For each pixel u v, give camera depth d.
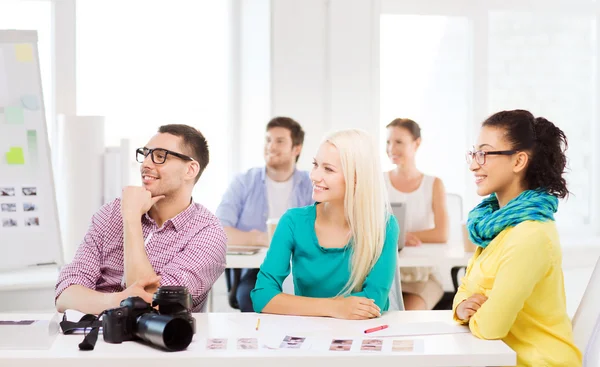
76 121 4.25
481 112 5.24
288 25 5.05
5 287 3.81
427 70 5.28
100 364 1.86
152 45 5.07
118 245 2.64
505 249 2.09
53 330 2.02
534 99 5.22
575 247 4.83
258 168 4.34
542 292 2.11
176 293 2.01
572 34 5.20
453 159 5.31
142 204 2.52
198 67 5.18
